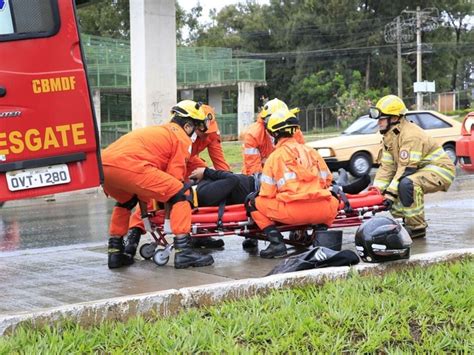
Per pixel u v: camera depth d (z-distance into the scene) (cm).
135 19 1719
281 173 631
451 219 908
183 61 4388
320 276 492
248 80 4450
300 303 446
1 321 397
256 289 473
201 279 571
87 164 528
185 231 618
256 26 7075
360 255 530
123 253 645
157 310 440
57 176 517
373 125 1708
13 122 500
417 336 400
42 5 508
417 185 725
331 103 6184
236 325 408
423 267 528
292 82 6725
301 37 6644
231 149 2928
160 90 1730
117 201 638
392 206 744
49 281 596
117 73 3897
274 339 391
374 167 1761
